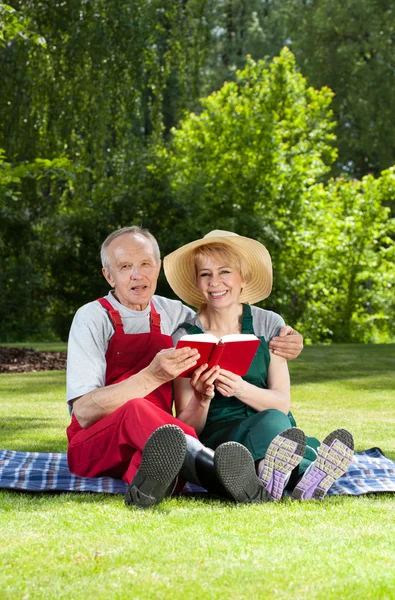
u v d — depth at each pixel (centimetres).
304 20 3381
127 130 2406
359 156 3491
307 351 1783
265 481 394
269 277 460
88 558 289
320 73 3306
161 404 427
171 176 2478
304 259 2602
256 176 2523
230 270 446
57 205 2502
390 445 599
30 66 2083
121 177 2453
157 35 2366
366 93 3238
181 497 398
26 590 255
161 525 338
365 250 2639
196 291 470
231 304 452
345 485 430
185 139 2641
